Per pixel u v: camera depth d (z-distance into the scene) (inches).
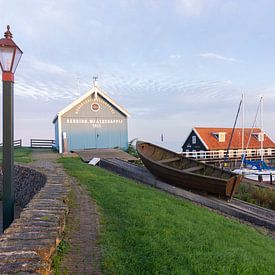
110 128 1035.9
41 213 186.1
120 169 677.3
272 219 426.3
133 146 1049.5
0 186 622.8
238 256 201.2
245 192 713.6
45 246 134.3
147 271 162.1
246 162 1434.5
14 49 237.6
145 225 234.8
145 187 479.8
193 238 225.5
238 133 1814.7
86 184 400.8
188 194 519.5
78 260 168.6
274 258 229.3
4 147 238.8
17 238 143.2
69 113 983.6
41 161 698.8
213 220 323.3
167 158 691.4
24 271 111.1
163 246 196.1
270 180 1056.8
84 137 1002.1
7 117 239.6
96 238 201.6
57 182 303.0
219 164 1451.8
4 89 239.0
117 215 261.1
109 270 158.9
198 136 1706.4
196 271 166.7
